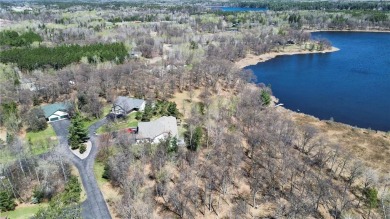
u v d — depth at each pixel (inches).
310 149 3410.4
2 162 3075.8
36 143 3528.5
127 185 2706.7
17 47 7180.1
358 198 2805.1
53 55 6072.8
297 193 2797.7
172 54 6717.5
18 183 2866.6
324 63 7465.6
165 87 4960.6
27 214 2544.3
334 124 4293.8
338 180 3021.7
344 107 4933.6
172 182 2859.3
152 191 2770.7
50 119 4114.2
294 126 3902.6
